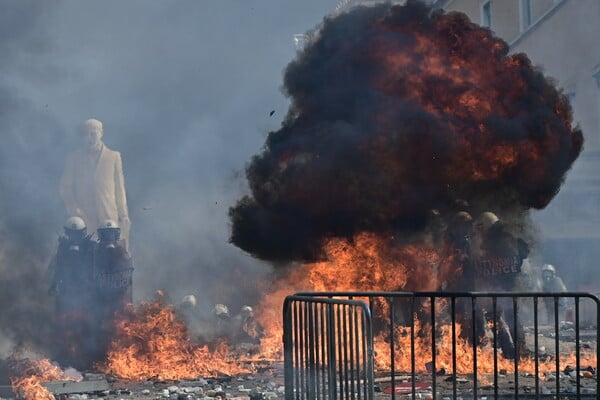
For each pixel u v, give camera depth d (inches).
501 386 994.1
